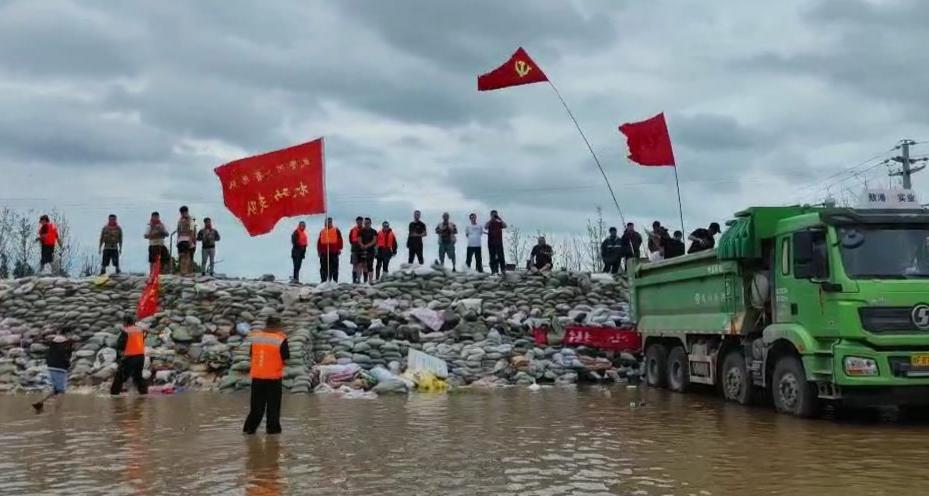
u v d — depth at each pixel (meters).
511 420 13.33
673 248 22.64
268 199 19.02
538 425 12.72
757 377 14.14
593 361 20.52
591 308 23.30
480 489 8.16
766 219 13.78
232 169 19.14
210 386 19.11
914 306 11.80
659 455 9.97
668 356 18.34
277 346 12.02
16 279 25.22
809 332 12.52
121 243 25.70
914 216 12.30
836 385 12.02
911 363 11.65
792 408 13.11
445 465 9.42
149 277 23.12
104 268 25.50
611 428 12.33
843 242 12.08
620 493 7.95
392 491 8.09
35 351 21.22
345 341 20.45
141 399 17.17
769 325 13.64
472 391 18.55
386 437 11.54
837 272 11.98
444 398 16.98
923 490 7.97
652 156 19.38
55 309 23.03
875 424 12.35
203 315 22.03
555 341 21.27
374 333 21.09
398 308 23.14
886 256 12.07
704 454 10.00
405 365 19.69
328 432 12.05
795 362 13.02
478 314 22.62
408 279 24.84
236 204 19.19
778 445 10.57
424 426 12.65
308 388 18.08
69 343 16.70
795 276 12.80
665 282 18.02
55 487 8.43
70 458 10.06
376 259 26.64
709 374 16.11
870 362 11.65
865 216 12.21
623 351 20.73
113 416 14.25
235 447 10.77
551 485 8.33
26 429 12.68
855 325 11.71
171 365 19.84
